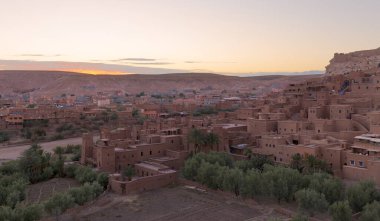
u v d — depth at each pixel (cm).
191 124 12388
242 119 14150
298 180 7456
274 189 7344
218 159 9088
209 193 8269
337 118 11325
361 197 6575
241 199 7831
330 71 19725
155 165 9531
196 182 8775
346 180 8212
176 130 11744
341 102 12350
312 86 15550
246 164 8856
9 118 18638
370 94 12544
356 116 10731
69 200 6894
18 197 7212
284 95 15900
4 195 7381
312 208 6569
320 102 12775
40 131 17775
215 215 6994
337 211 6025
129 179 8688
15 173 9125
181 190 8500
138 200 7831
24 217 6200
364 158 8200
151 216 6994
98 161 9581
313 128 10862
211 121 13450
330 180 7056
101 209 7375
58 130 18925
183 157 10225
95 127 19712
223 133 10681
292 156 8762
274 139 9662
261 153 9944
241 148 10488
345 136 9688
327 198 6900
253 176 7519
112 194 8231
